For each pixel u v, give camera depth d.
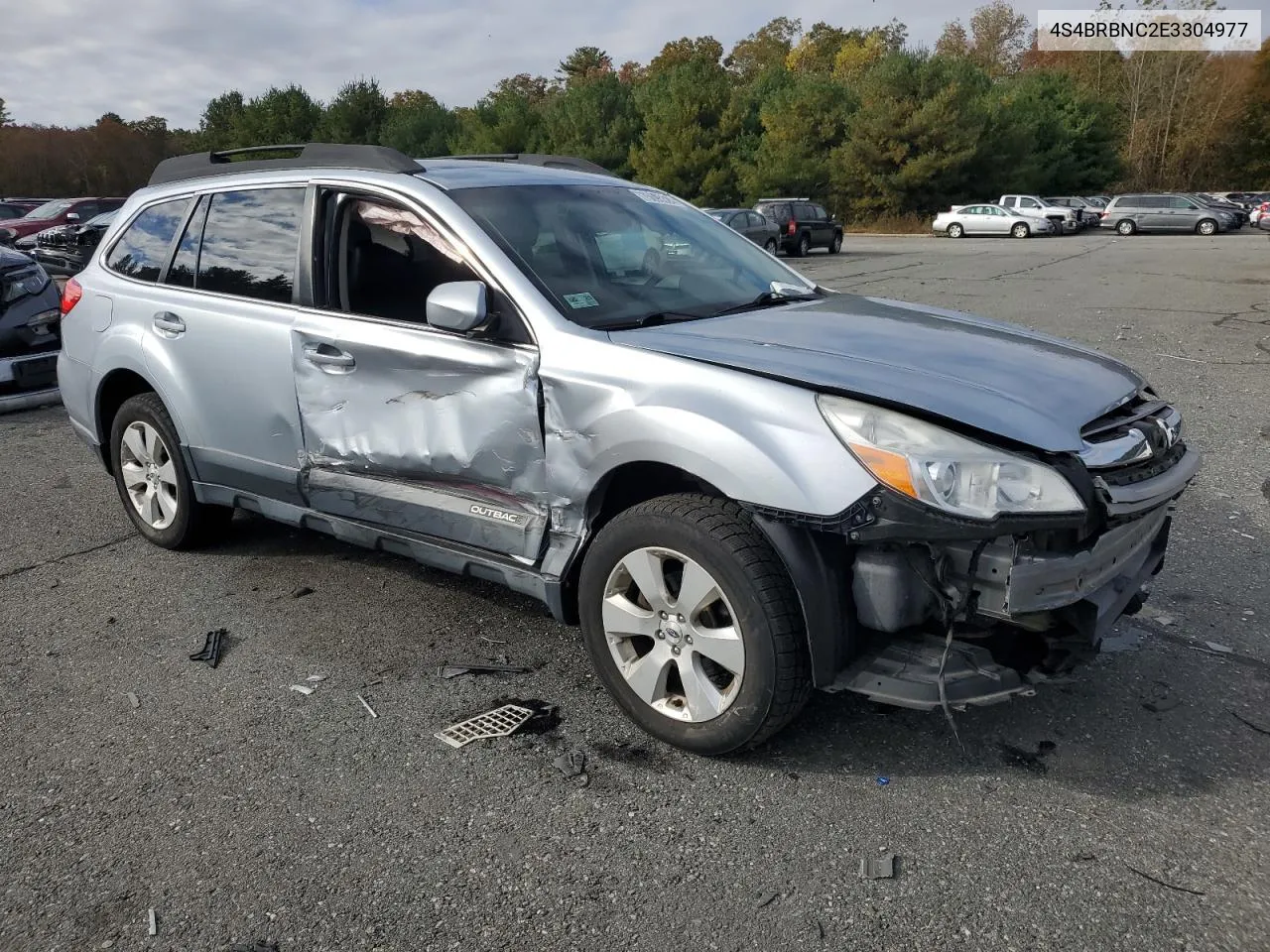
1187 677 3.44
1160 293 15.64
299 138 61.94
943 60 48.38
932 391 2.68
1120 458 2.74
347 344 3.60
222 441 4.22
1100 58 73.56
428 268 3.49
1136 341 10.59
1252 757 2.96
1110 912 2.32
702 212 4.46
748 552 2.71
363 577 4.53
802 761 2.98
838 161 48.03
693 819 2.71
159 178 4.80
